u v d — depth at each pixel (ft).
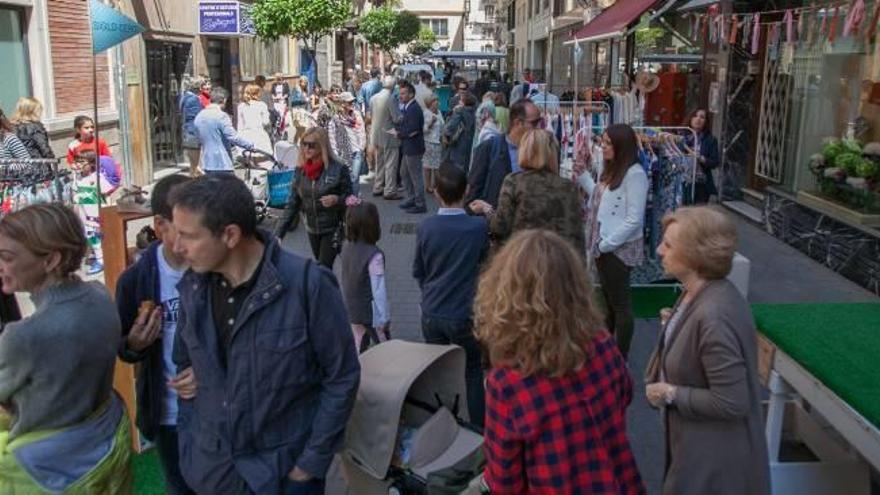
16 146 27.37
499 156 19.56
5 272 8.45
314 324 8.40
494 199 19.60
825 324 12.14
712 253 8.98
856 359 10.71
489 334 7.43
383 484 10.88
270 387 8.27
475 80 109.09
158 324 10.22
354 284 17.83
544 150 15.44
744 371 8.82
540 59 129.80
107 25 18.42
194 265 8.18
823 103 30.55
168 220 10.21
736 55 36.86
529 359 7.18
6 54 35.06
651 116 43.93
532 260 7.28
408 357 11.35
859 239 25.64
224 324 8.43
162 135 51.96
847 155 27.53
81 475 8.70
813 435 12.76
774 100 34.81
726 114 37.52
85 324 8.51
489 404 7.41
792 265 28.12
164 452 10.83
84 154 28.22
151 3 48.34
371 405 10.75
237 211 8.06
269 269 8.27
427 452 10.92
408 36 166.81
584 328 7.27
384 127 42.01
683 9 34.04
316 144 21.59
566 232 15.37
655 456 14.88
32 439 8.54
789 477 11.94
